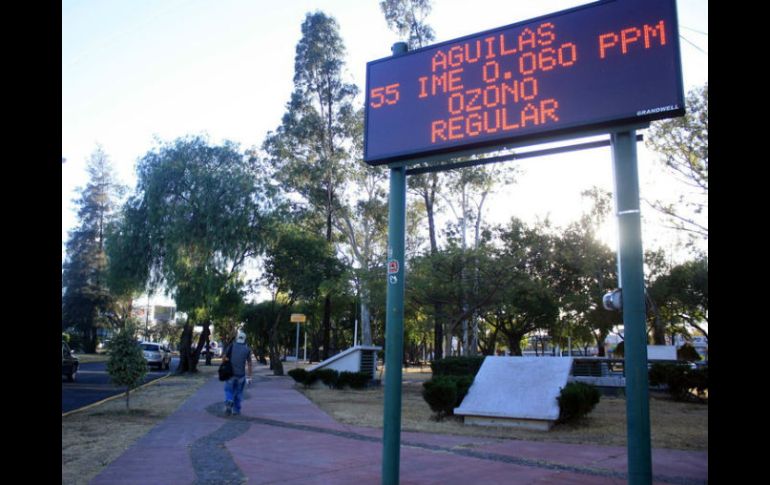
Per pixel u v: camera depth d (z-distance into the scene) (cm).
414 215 3544
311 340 6775
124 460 770
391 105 675
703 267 3219
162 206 2964
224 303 3086
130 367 1281
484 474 714
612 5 549
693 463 812
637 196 530
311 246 3278
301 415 1313
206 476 679
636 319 509
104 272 3130
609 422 1228
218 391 1944
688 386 1730
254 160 3641
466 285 2217
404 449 884
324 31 3722
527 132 575
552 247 2673
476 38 626
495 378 1265
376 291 2372
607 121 535
